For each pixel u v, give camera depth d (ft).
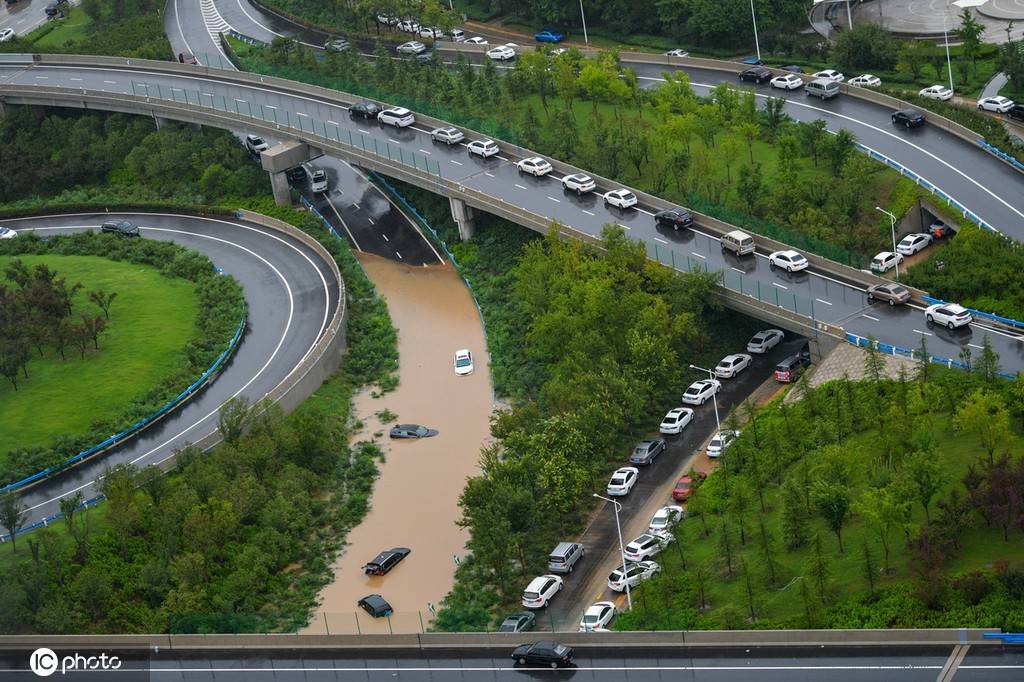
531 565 644.27
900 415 616.80
